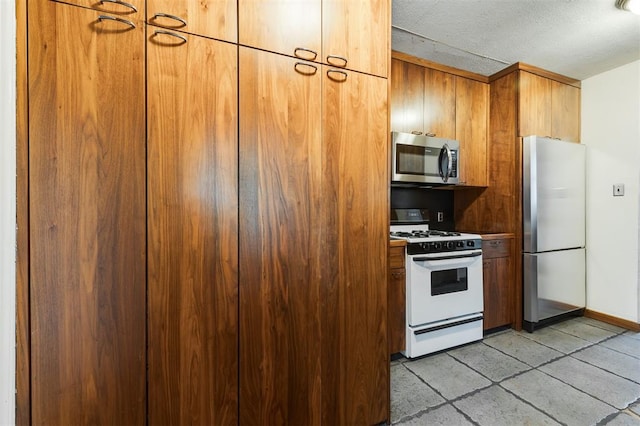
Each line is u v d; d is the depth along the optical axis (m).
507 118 2.78
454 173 2.68
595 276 2.95
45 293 0.96
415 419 1.57
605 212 2.88
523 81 2.70
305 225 1.34
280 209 1.29
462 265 2.42
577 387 1.84
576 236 2.91
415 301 2.22
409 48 2.43
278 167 1.28
